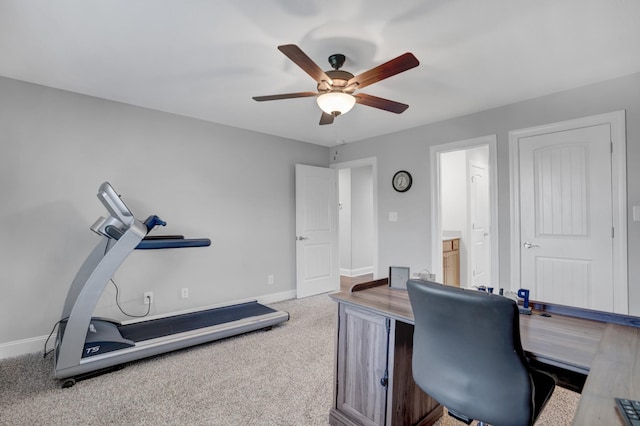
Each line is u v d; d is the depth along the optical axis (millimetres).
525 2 1713
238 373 2402
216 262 3783
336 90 2158
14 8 1725
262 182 4250
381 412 1612
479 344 1139
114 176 3109
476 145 3465
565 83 2750
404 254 4125
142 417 1873
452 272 4633
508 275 3219
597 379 930
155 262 3324
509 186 3225
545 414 1894
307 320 3590
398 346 1593
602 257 2717
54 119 2811
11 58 2295
